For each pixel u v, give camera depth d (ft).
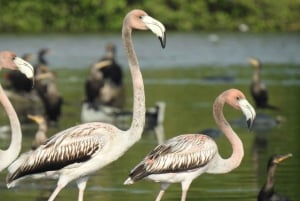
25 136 73.36
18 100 103.04
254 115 46.98
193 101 96.07
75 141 43.80
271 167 49.57
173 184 54.44
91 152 43.83
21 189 52.65
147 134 74.33
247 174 57.00
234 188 53.11
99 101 97.71
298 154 63.82
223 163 46.11
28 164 43.98
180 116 84.38
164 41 44.47
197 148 44.96
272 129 76.74
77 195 51.16
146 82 117.08
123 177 56.13
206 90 107.04
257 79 91.76
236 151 46.47
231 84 114.21
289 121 81.76
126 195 51.29
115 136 44.16
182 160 44.55
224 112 88.02
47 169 44.01
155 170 44.34
